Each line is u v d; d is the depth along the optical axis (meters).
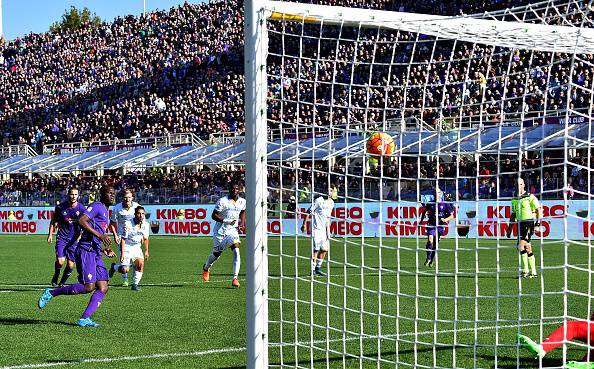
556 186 22.56
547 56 16.50
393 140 8.45
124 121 45.38
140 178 37.31
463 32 7.20
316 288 13.89
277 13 6.41
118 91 48.88
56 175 42.03
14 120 52.59
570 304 11.43
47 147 47.88
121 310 11.74
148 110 44.78
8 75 56.88
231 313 11.34
